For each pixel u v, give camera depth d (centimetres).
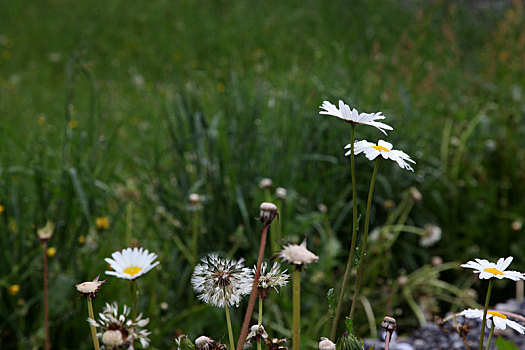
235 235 156
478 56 343
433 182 194
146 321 84
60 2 584
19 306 142
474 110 226
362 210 178
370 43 437
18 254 145
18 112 345
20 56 480
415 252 183
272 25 509
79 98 367
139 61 459
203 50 464
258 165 179
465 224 186
